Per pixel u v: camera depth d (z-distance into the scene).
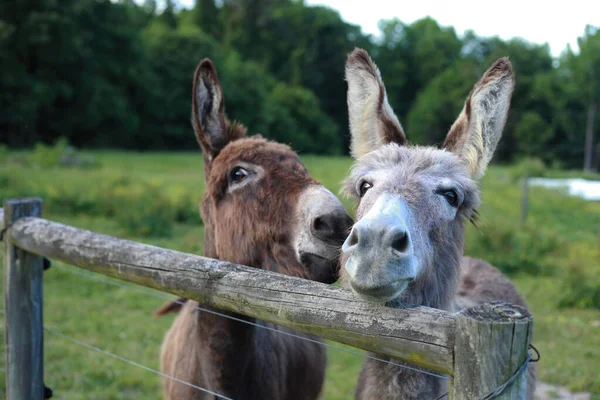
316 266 2.51
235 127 3.27
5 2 43.91
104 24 50.81
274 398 3.13
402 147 2.34
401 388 2.29
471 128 2.46
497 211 16.52
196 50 57.09
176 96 55.50
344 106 80.19
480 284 3.93
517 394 1.35
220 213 2.93
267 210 2.71
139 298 7.73
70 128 47.78
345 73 2.80
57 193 14.18
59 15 45.84
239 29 83.56
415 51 83.12
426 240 1.99
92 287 8.08
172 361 3.25
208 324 2.82
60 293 7.76
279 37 84.56
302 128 62.72
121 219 12.20
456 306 3.17
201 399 2.93
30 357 2.84
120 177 19.06
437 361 1.44
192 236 11.21
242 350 2.83
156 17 86.94
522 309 1.41
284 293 1.79
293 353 3.49
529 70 57.12
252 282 1.90
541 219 16.25
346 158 51.66
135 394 5.09
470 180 2.25
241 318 2.77
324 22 84.44
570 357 6.02
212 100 3.17
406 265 1.58
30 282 2.82
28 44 44.84
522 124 50.16
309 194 2.61
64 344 6.00
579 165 50.56
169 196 14.73
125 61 52.50
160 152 49.22
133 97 53.53
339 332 1.63
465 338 1.38
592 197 23.72
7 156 25.45
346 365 5.93
